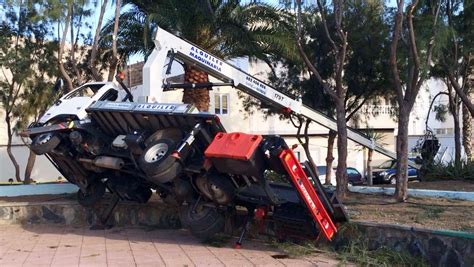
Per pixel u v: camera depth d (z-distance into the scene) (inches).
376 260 331.3
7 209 509.7
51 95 785.6
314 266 331.0
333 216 374.6
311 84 796.6
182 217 414.6
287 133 1277.1
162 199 471.8
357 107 853.2
